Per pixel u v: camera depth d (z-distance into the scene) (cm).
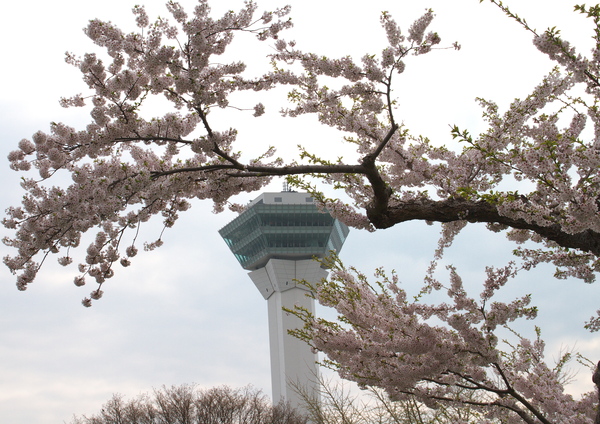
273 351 10075
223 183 938
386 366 959
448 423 1459
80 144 878
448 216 861
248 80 908
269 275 10675
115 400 5434
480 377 980
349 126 937
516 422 1052
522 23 723
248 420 5544
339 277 1080
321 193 965
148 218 1091
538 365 1084
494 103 923
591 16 684
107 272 1175
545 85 855
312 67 871
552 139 833
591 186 746
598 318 934
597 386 794
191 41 812
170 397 5450
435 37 800
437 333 916
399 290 1052
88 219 949
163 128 871
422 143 982
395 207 881
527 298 906
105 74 842
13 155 979
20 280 1029
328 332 984
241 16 844
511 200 731
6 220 1034
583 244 798
